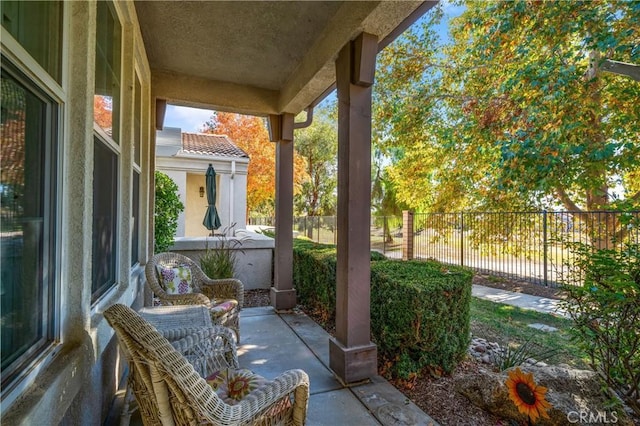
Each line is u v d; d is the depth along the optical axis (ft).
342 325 9.26
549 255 21.52
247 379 5.84
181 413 4.44
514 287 21.68
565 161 17.49
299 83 12.80
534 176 18.29
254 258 19.58
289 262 15.90
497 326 13.61
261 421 4.88
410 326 8.92
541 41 18.38
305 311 15.49
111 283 8.07
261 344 11.62
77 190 5.12
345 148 9.27
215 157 31.22
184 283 11.62
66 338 5.00
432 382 8.89
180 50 12.00
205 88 14.30
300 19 10.02
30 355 4.16
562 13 16.94
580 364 9.91
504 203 23.84
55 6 4.71
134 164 10.76
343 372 8.89
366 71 8.85
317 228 49.16
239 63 12.96
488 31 21.29
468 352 10.68
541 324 13.96
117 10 8.13
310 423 7.24
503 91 20.06
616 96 17.57
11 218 3.76
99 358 6.24
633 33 15.24
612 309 6.88
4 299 3.63
